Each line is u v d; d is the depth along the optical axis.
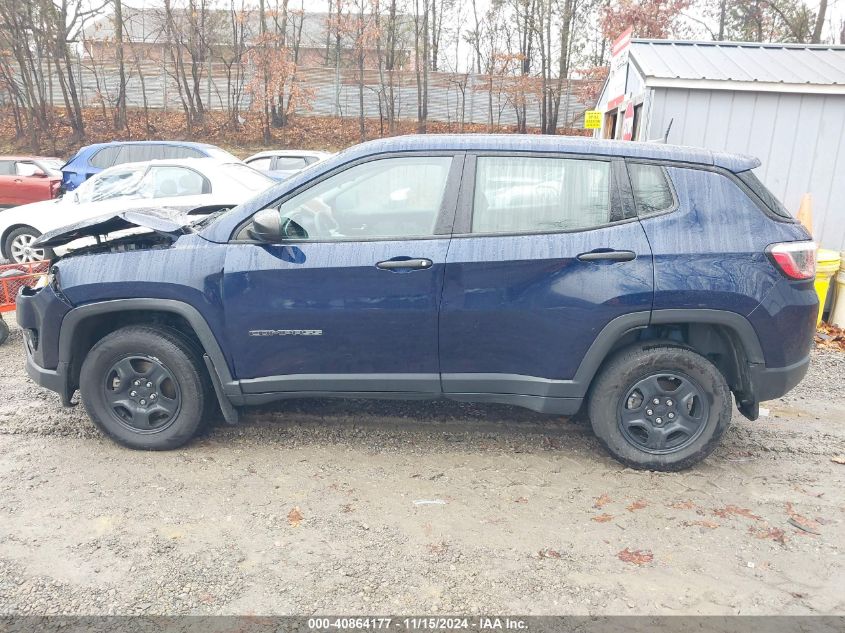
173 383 3.75
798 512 3.30
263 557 2.88
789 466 3.79
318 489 3.45
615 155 3.48
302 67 25.45
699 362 3.48
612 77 10.25
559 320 3.42
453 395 3.65
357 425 4.24
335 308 3.49
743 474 3.68
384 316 3.48
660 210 3.43
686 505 3.34
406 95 25.28
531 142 3.53
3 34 21.64
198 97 24.36
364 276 3.45
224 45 24.59
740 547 2.99
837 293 6.53
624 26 20.06
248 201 3.64
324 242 3.50
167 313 3.86
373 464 3.73
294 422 4.27
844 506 3.36
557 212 3.47
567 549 2.96
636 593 2.67
